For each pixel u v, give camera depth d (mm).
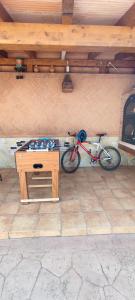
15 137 4320
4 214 2590
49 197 3018
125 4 2053
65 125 4359
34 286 1646
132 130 3916
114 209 2719
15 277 1729
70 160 4340
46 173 4074
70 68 4133
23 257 1961
